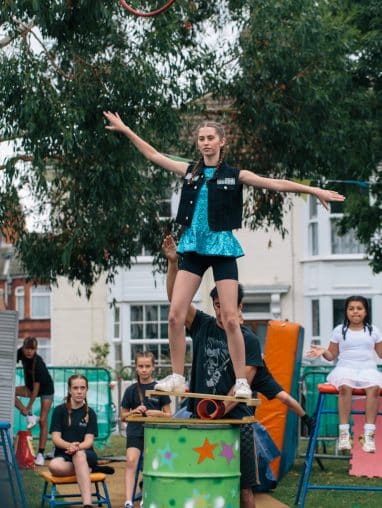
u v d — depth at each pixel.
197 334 9.19
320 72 17.36
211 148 7.94
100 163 14.78
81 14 14.33
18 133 14.43
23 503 11.80
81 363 35.09
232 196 7.92
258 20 17.05
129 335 34.97
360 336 12.34
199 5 17.77
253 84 17.36
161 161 8.20
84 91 14.62
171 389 7.99
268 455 13.50
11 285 41.91
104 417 20.03
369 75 21.56
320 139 17.64
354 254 33.25
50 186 17.61
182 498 7.86
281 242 33.81
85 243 16.67
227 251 7.87
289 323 14.62
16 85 14.17
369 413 11.98
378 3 21.53
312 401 17.97
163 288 34.94
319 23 17.22
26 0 14.08
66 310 35.53
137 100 14.94
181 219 7.95
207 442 7.89
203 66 16.84
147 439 8.09
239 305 9.38
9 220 16.47
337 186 21.20
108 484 14.73
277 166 18.27
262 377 9.76
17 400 17.19
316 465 16.58
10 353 13.11
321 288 33.25
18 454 16.62
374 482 14.32
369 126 19.22
